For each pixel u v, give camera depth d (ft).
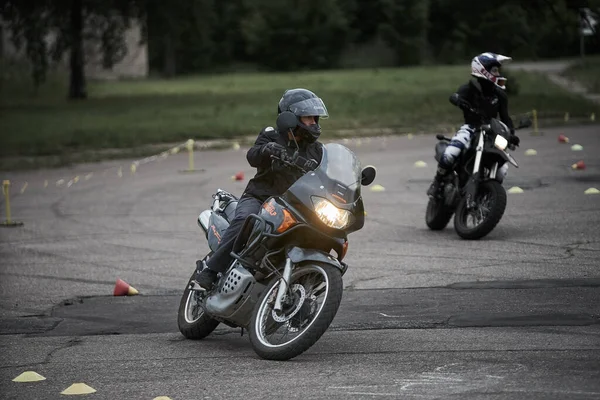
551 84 559.79
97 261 150.82
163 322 111.55
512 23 422.82
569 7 303.68
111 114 476.54
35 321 113.60
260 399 78.18
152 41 601.21
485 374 82.33
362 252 148.56
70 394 82.12
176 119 436.35
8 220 192.54
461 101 158.92
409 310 110.22
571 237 152.25
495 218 151.53
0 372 90.84
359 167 90.79
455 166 160.66
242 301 93.86
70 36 556.10
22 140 364.58
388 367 86.38
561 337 94.73
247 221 93.04
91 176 273.54
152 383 84.74
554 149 287.69
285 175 94.12
